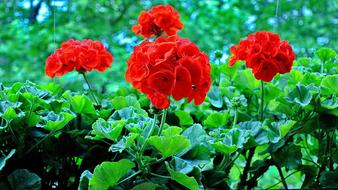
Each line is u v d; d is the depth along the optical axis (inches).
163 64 21.5
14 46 90.4
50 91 31.5
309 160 34.9
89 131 28.3
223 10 90.6
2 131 26.4
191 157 26.2
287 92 33.7
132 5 103.2
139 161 24.8
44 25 90.0
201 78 22.1
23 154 27.1
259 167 33.0
